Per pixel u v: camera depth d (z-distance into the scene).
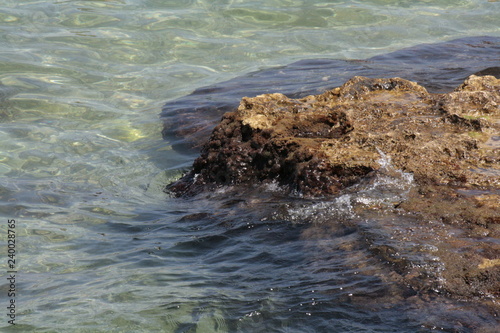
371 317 13.31
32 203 23.58
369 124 22.48
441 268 14.45
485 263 14.36
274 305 14.30
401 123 22.17
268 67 40.38
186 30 46.06
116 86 37.84
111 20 47.19
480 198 17.44
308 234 17.52
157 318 14.30
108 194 24.67
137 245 18.98
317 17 48.84
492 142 20.48
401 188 18.62
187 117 32.84
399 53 41.59
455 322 12.66
